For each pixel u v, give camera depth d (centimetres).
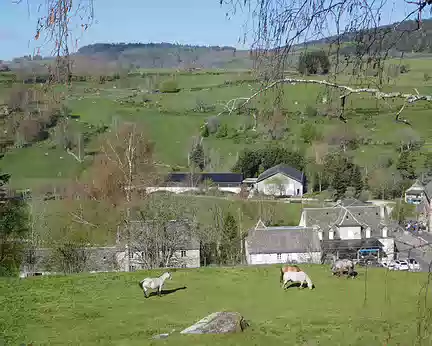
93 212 3031
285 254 3425
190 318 1266
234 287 1591
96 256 2636
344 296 1465
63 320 1249
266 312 1317
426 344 729
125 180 2822
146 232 2359
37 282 1652
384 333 1113
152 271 1812
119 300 1441
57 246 2612
